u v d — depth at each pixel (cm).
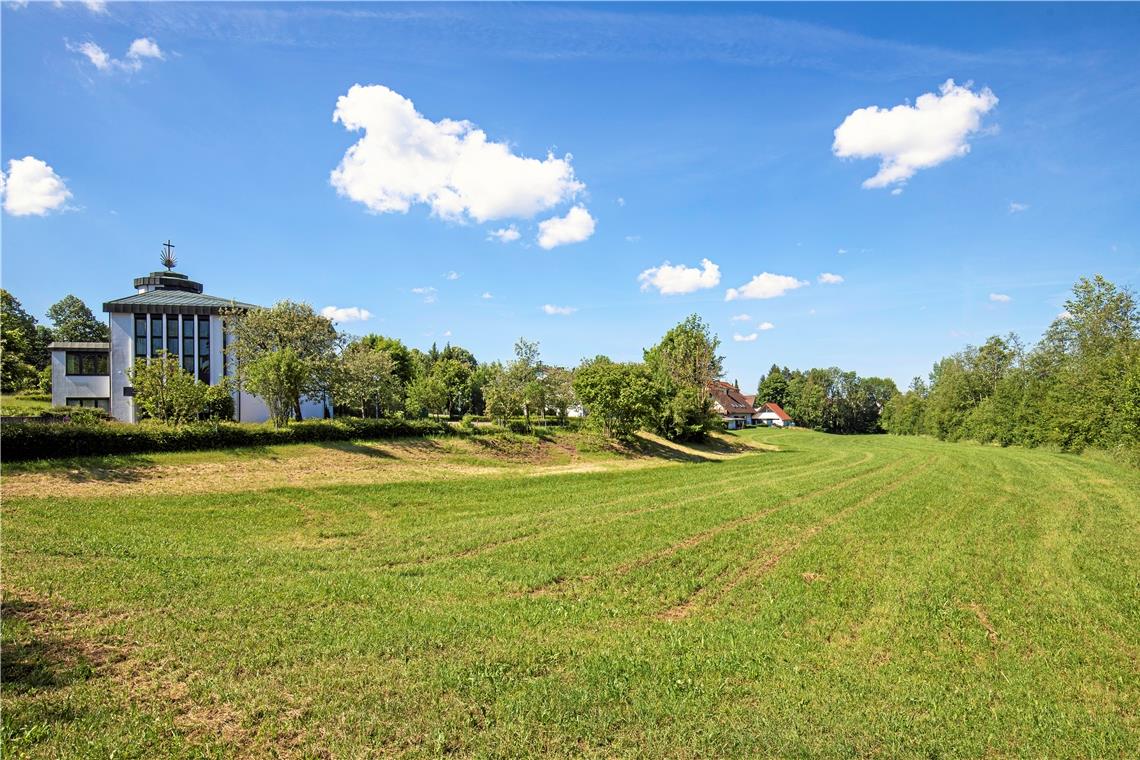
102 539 1504
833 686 828
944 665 905
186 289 6253
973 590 1255
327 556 1477
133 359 5094
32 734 645
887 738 698
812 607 1145
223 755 628
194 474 2498
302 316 4338
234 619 998
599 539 1695
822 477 3331
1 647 853
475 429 4500
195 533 1662
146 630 936
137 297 5531
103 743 633
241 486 2392
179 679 787
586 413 5591
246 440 3067
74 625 948
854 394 13462
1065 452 5219
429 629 982
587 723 707
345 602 1116
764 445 7219
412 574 1339
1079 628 1055
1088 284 5734
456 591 1215
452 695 763
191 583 1190
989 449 5888
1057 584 1298
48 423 2502
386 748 650
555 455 4534
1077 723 746
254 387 3575
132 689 757
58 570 1218
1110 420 4612
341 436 3600
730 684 827
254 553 1469
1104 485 2953
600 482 3028
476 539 1680
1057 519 2044
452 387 7469
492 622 1030
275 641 912
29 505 1806
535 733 688
